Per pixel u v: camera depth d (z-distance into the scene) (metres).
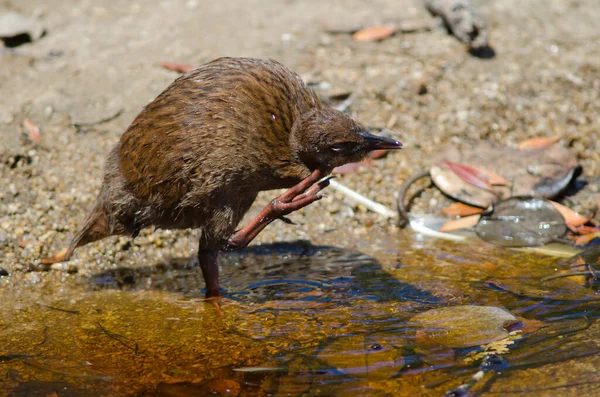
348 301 7.21
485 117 10.11
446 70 10.73
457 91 10.41
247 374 5.98
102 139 9.38
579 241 8.38
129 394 5.77
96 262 8.22
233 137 6.77
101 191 7.36
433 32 11.46
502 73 10.74
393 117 10.00
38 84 10.08
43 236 8.34
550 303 6.94
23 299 7.52
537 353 6.04
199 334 6.69
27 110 9.61
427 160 9.60
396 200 9.20
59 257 8.16
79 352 6.41
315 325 6.75
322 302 7.21
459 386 5.64
